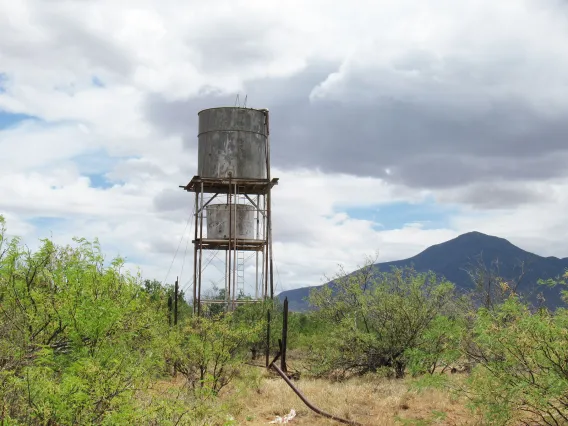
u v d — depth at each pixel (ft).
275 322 89.40
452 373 50.75
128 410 24.68
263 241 105.40
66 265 32.48
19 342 28.09
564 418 32.78
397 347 61.16
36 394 23.57
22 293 31.27
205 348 48.21
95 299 30.66
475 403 34.99
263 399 48.73
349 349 63.98
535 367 32.94
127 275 34.12
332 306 69.15
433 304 60.59
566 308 33.37
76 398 23.61
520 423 35.91
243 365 53.47
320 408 44.14
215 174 104.63
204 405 34.81
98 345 29.78
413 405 44.42
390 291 64.49
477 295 55.57
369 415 42.29
